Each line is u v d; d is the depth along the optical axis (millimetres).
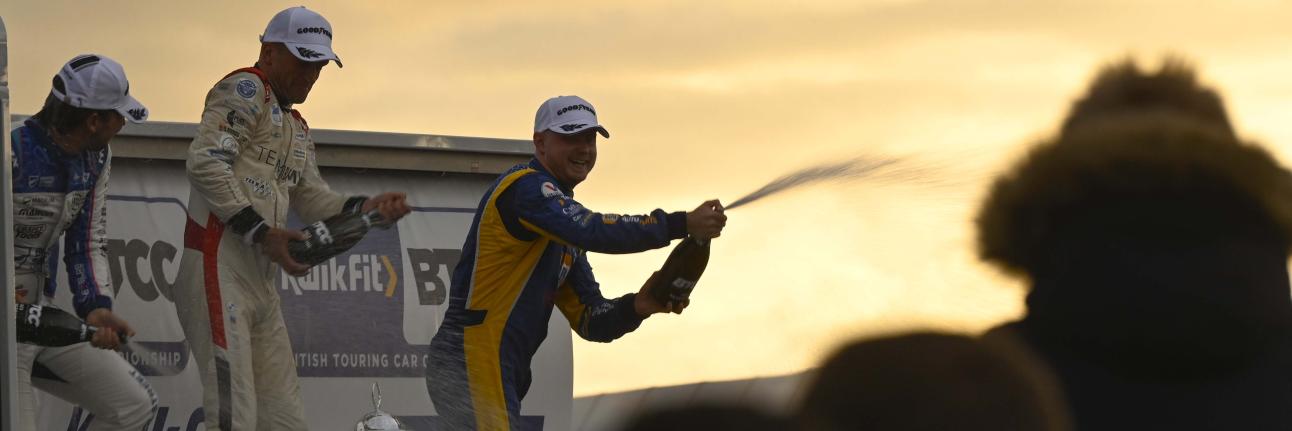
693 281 15898
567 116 16297
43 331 16797
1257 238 5504
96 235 17953
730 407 3734
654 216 15289
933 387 3992
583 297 17219
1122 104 6160
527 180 15695
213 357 18719
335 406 23484
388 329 24000
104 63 17547
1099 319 5504
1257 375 5516
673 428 3676
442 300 24469
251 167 18516
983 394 3975
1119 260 5488
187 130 23125
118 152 22828
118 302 22375
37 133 17250
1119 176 5527
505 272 15906
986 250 5801
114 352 18156
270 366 19562
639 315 16375
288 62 18812
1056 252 5621
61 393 18016
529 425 24500
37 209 17203
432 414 24078
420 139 25000
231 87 18219
